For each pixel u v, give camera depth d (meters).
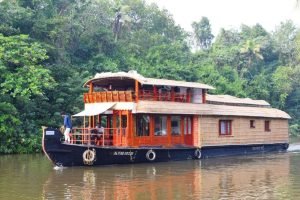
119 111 21.94
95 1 48.41
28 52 28.92
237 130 26.94
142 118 22.41
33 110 30.17
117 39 51.41
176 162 22.61
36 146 27.95
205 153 24.91
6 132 27.14
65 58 35.91
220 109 25.84
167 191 14.05
